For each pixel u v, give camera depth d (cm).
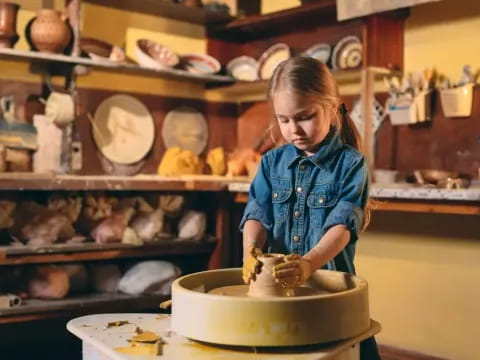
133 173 334
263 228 157
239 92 370
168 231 316
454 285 276
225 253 316
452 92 272
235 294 129
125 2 320
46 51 282
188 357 106
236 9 367
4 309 242
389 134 303
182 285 123
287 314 106
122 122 330
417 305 290
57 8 307
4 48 269
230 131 375
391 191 245
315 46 325
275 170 160
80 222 286
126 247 279
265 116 362
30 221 266
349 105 324
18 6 278
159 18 345
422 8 293
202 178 308
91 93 319
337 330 110
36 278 264
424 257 287
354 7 275
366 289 119
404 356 291
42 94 302
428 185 265
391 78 302
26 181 248
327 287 134
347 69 295
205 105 364
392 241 300
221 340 108
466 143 274
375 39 286
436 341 283
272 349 108
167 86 348
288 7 358
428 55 292
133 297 274
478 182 270
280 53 340
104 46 305
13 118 292
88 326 128
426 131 288
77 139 313
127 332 123
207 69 342
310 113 134
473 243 270
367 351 155
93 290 286
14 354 294
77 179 261
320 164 152
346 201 143
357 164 147
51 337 307
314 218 151
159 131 345
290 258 120
